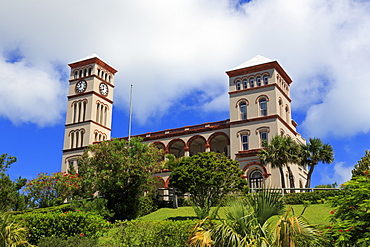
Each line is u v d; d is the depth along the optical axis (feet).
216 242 42.19
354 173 175.52
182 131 199.21
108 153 125.70
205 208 94.43
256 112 183.01
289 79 203.82
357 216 45.42
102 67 232.53
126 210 121.29
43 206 146.20
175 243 65.00
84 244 70.38
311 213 108.27
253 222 43.14
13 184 151.23
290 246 38.83
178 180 119.44
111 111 232.53
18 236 64.75
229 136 187.73
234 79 192.95
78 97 224.94
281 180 155.22
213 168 119.44
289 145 156.25
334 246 44.52
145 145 129.29
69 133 220.43
